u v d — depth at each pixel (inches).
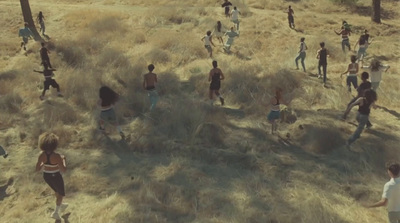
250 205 291.3
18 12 904.9
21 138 405.1
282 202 293.3
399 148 356.2
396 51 701.9
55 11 935.0
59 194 272.7
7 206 298.7
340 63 636.7
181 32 784.9
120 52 651.5
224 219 275.3
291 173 331.9
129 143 390.6
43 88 536.7
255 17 900.0
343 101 471.8
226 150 370.0
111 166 354.0
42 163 265.9
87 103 472.4
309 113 442.9
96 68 596.7
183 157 364.8
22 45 703.7
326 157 356.5
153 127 416.2
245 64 609.6
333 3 1043.9
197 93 519.5
